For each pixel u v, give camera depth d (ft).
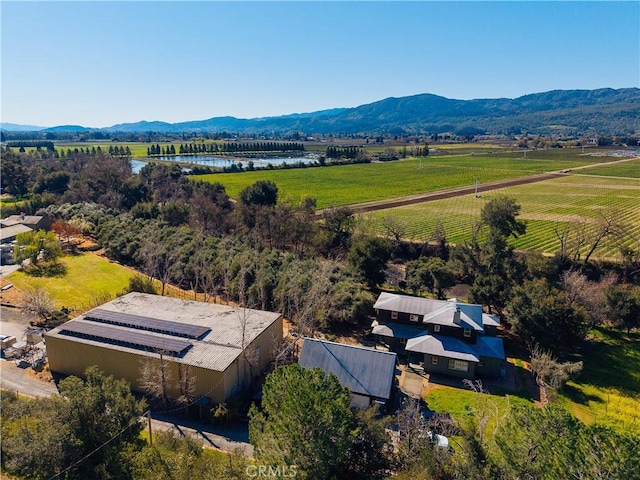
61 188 439.63
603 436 75.20
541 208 454.40
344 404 89.04
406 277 247.70
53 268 257.55
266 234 313.94
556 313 173.17
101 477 81.71
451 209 452.76
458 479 79.20
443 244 307.37
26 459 76.59
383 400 133.90
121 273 258.57
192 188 430.61
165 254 257.75
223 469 86.38
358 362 143.02
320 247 306.35
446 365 161.17
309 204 340.80
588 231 351.25
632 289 209.36
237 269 228.22
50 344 152.76
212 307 179.93
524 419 82.33
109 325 159.43
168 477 84.84
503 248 231.09
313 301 190.39
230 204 395.75
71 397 84.84
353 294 203.10
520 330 179.01
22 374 151.74
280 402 91.35
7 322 187.83
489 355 159.84
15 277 239.30
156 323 159.02
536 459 76.64
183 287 240.94
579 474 70.64
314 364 144.46
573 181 636.48
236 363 140.36
